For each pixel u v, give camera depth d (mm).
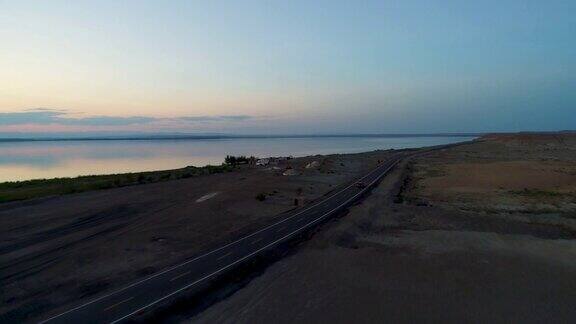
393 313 16344
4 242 24891
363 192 44906
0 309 16094
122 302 16672
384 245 25328
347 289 18625
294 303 17125
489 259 22953
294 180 52938
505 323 15641
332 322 15547
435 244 25609
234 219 31391
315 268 21188
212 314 16047
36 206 35469
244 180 52406
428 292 18422
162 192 43125
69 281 18922
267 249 23922
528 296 18094
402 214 33719
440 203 38562
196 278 19328
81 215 32094
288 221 30844
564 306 17109
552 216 33031
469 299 17734
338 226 29141
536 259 23016
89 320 15102
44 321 15039
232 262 21594
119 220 30641
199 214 32875
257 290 18391
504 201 38969
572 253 24125
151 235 26688
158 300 16859
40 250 23438
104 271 20219
